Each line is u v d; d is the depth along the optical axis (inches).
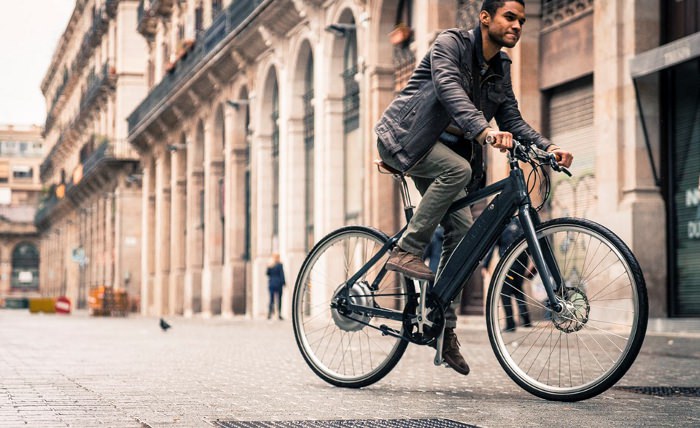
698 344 362.6
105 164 1807.3
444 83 182.5
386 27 728.3
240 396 191.5
